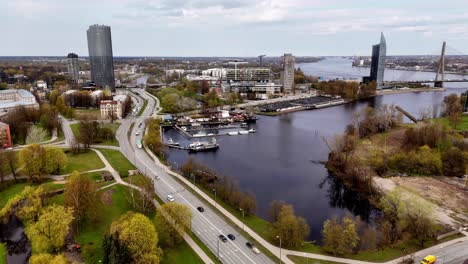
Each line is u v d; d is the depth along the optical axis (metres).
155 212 168.75
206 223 160.25
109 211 169.75
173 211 140.38
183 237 146.38
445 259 133.12
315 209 190.12
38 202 154.38
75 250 137.12
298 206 193.12
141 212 167.50
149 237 123.69
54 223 132.50
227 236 149.75
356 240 140.38
